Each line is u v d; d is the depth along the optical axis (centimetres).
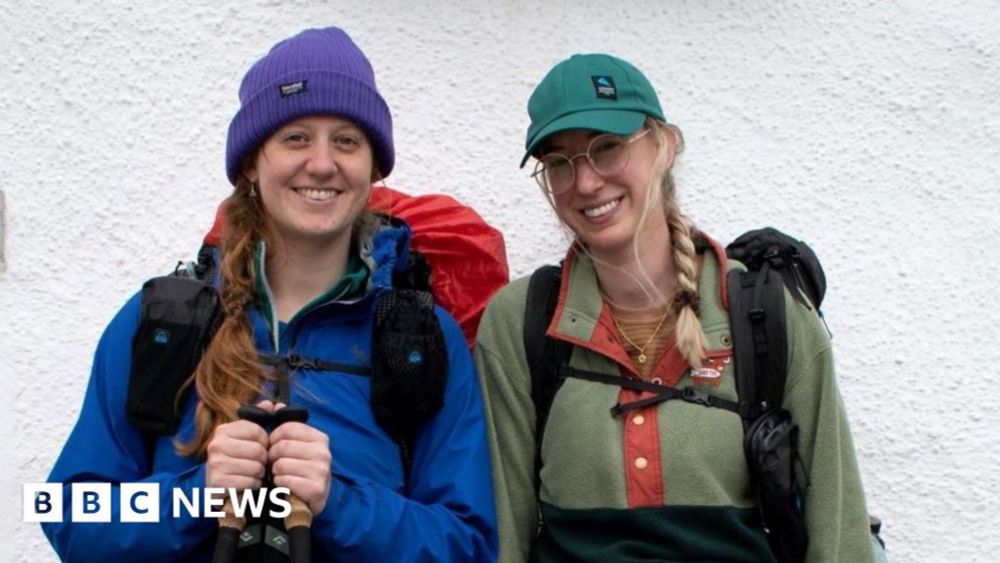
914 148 264
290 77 191
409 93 263
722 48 265
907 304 260
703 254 210
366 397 191
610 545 193
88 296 257
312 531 177
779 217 262
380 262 195
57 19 262
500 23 265
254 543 175
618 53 265
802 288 206
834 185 263
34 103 260
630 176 199
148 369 183
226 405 179
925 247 262
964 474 255
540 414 205
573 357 205
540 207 262
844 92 265
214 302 188
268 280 198
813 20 266
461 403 199
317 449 173
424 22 265
